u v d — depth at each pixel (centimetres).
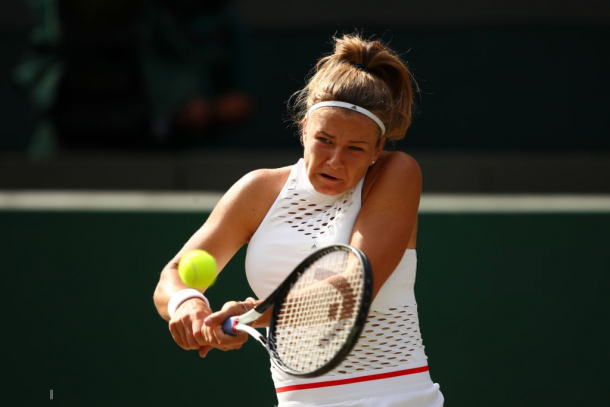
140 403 1332
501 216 1338
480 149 2008
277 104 1992
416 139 2008
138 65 1717
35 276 1358
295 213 686
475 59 1998
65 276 1355
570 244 1336
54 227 1362
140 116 1734
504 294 1335
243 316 627
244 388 1324
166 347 1337
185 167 1638
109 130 1734
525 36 1988
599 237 1333
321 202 681
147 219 1362
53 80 1728
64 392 1337
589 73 1992
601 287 1330
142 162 1639
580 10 1980
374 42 671
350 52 661
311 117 642
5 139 1966
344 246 579
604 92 1991
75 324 1348
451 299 1335
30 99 1750
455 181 1655
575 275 1334
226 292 1334
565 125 2005
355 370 650
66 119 1738
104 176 1631
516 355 1327
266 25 1997
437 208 1350
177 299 664
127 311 1348
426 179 1658
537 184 1642
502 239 1339
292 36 1998
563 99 2002
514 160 1653
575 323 1328
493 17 1984
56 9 1708
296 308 610
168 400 1330
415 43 1998
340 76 633
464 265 1341
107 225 1361
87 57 1719
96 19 1698
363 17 1989
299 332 607
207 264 675
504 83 1998
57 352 1345
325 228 673
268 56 1998
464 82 2002
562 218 1338
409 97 690
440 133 2006
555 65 1997
